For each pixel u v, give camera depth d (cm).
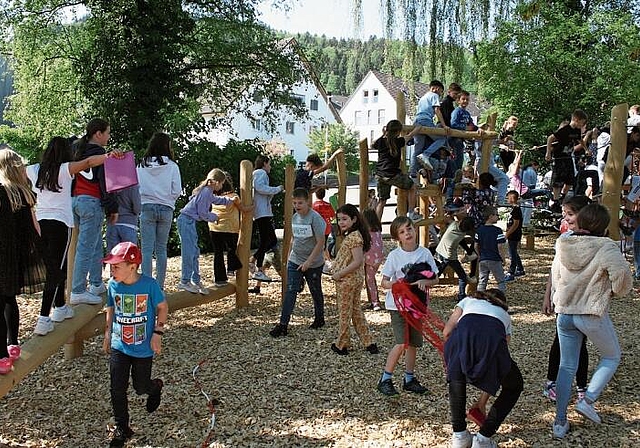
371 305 808
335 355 612
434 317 495
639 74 1638
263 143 1672
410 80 1192
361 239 601
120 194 602
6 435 437
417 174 905
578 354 437
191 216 722
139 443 425
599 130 1039
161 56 1456
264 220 886
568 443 426
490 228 783
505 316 407
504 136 1162
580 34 1659
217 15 1605
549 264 1132
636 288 909
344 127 4491
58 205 505
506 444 425
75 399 500
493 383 386
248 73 1658
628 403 491
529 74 1689
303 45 1742
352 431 443
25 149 1970
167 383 531
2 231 424
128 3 1418
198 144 1508
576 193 1045
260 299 852
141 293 418
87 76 1493
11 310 480
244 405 488
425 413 475
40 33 1602
